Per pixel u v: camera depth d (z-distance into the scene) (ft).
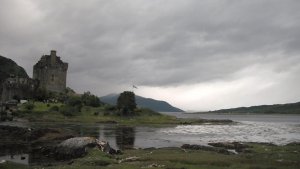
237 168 125.08
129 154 172.35
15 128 265.34
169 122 594.24
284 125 621.31
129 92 620.08
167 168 124.47
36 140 237.86
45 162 154.51
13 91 613.11
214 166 130.62
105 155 161.27
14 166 131.03
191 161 141.18
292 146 217.15
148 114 642.22
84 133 322.75
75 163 142.10
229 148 221.25
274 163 135.44
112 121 538.06
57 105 572.51
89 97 638.12
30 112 517.55
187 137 319.27
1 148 201.77
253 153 179.01
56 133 253.65
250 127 535.19
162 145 240.94
